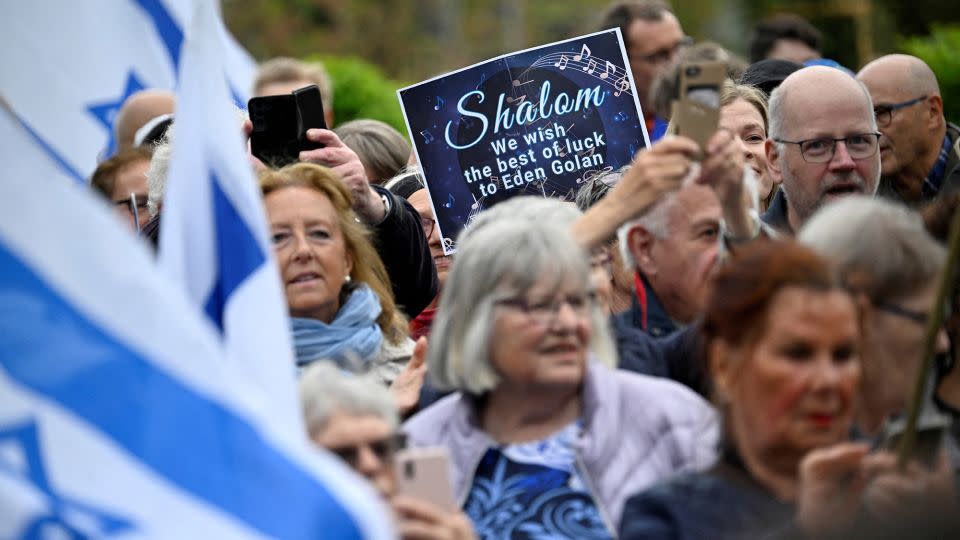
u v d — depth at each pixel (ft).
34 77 33.35
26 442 14.11
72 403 14.20
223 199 17.70
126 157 28.86
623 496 17.87
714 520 16.26
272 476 14.21
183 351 14.42
